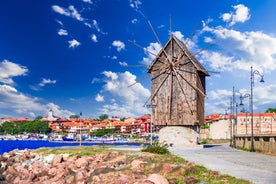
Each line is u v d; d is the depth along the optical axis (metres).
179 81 48.53
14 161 39.25
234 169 21.95
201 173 19.59
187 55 47.69
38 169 32.12
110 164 26.00
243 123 121.38
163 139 49.25
